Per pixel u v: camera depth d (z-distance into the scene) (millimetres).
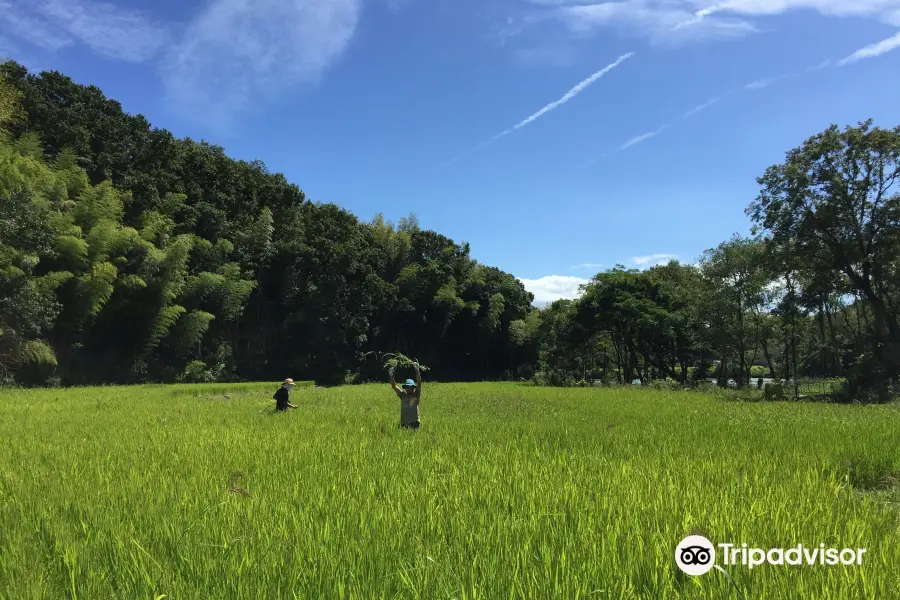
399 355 10406
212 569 3051
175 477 5410
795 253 30531
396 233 52375
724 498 4594
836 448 8102
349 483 5207
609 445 8367
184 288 32406
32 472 5637
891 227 27484
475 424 11195
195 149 38906
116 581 3010
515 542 3549
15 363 23797
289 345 41469
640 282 44875
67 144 30297
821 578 2973
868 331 31922
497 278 59406
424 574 2984
